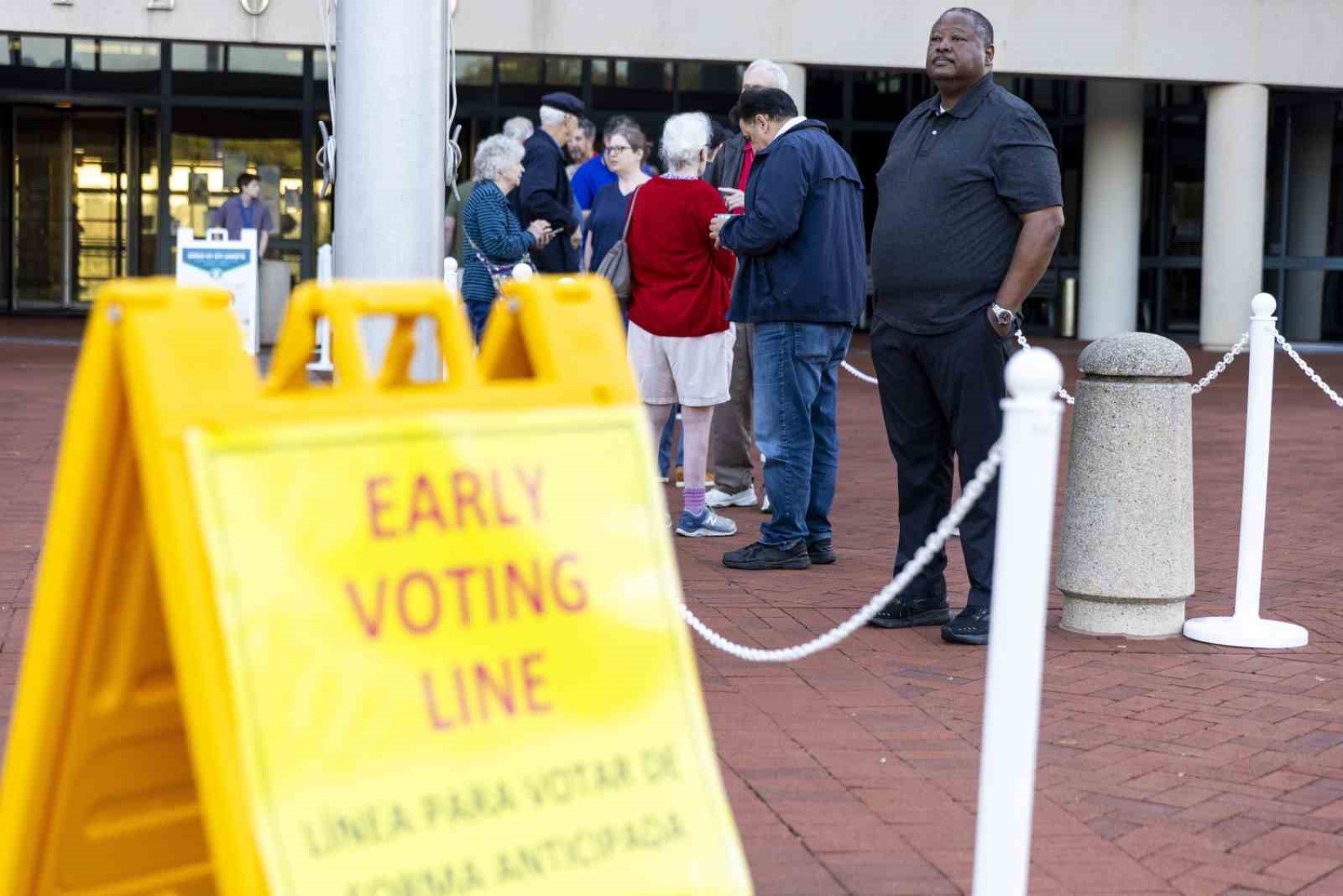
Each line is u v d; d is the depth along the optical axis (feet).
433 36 17.10
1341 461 38.60
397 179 16.96
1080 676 18.58
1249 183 71.61
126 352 8.18
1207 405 52.21
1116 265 78.23
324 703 8.13
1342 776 15.14
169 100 78.02
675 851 8.91
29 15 60.44
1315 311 78.69
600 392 9.44
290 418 8.39
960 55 19.10
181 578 7.98
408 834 8.22
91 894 9.19
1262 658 19.58
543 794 8.64
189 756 9.34
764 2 63.72
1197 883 12.38
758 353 23.66
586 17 62.85
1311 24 70.38
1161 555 20.33
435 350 16.98
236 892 7.85
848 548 26.27
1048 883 12.29
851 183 23.32
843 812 13.71
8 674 16.90
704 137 25.82
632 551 9.24
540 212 33.47
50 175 80.48
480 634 8.66
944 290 19.27
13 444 34.45
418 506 8.62
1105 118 77.61
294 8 61.57
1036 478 9.86
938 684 17.90
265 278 63.05
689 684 9.25
